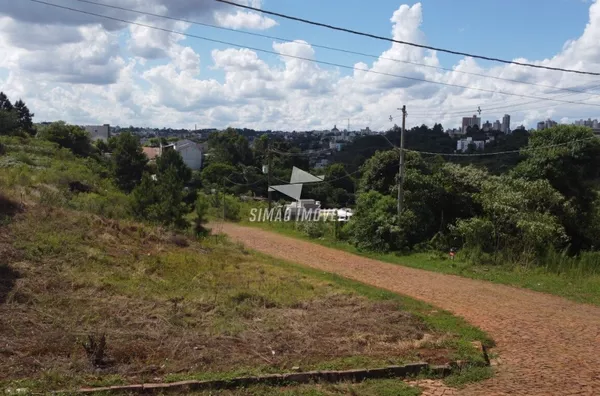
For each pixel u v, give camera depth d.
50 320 7.49
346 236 25.38
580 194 22.55
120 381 5.71
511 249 18.02
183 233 18.86
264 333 7.73
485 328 9.32
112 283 9.78
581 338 8.89
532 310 11.17
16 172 19.53
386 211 23.00
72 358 6.21
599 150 22.28
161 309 8.55
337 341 7.54
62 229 13.05
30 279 9.20
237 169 57.69
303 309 9.59
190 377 5.92
